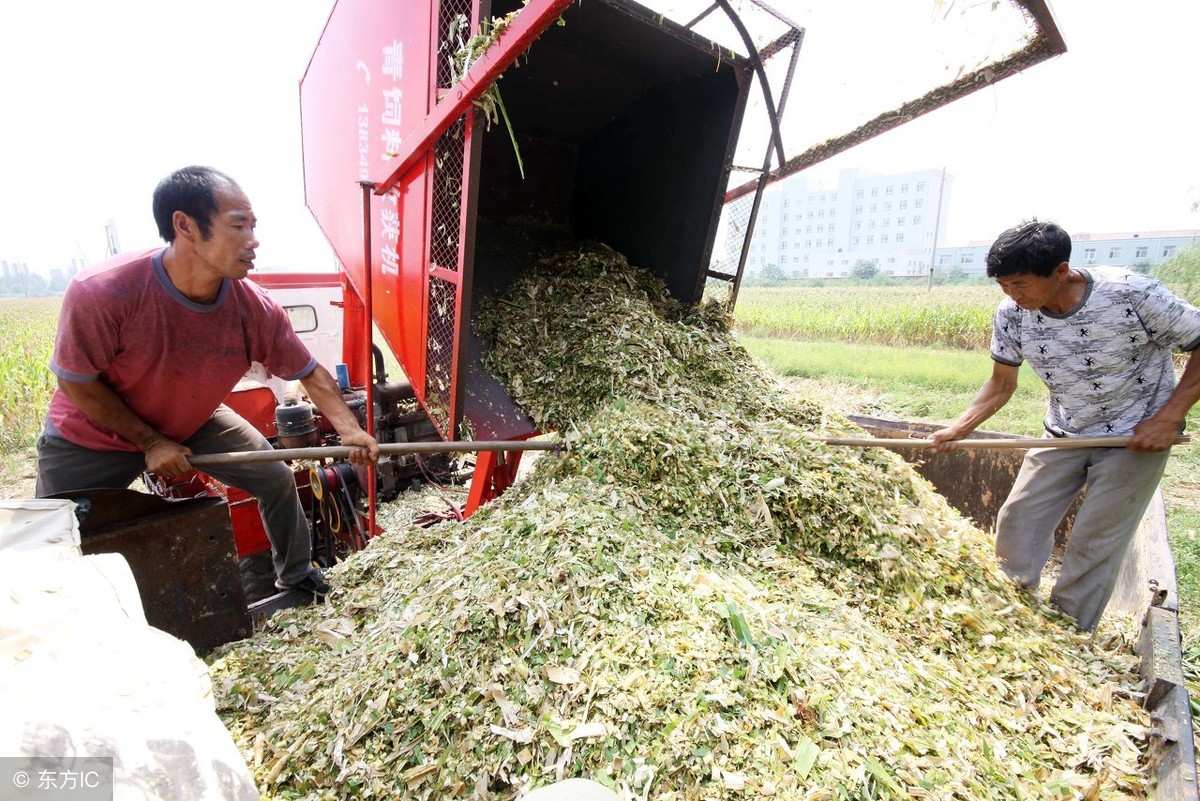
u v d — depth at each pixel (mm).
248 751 1812
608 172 4188
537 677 1761
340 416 2650
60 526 1585
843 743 1576
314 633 2412
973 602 2484
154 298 2188
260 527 3590
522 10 1938
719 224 3693
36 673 1021
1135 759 1831
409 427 3984
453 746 1658
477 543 2428
